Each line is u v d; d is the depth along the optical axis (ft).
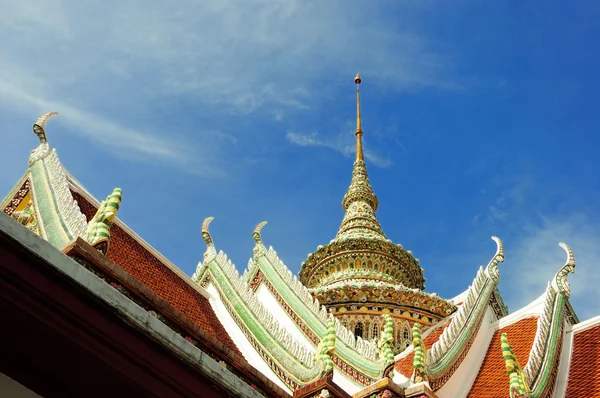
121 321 21.29
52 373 21.26
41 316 19.98
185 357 22.44
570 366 60.85
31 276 19.84
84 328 20.65
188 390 22.53
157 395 21.95
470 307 67.26
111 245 58.80
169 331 22.34
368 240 101.96
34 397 20.86
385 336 45.32
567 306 67.87
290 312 70.23
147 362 21.74
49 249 20.16
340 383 55.88
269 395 30.71
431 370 55.16
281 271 75.92
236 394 23.53
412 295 88.38
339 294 87.97
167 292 60.90
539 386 54.70
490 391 57.88
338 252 101.86
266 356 57.72
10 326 20.02
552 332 62.39
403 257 103.24
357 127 130.82
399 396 40.55
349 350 57.77
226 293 67.77
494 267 75.51
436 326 82.48
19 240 19.56
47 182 48.85
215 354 29.99
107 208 33.19
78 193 60.39
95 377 21.39
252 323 61.93
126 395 21.94
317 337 64.49
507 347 50.80
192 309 62.28
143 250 63.72
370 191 117.70
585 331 64.90
